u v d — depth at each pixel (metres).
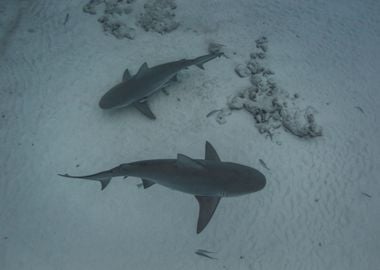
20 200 7.94
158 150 8.73
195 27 11.46
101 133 8.88
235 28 11.58
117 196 8.05
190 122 9.19
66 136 8.81
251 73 10.31
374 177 8.87
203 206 5.38
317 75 10.64
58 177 8.25
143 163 5.45
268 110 9.30
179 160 5.10
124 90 8.27
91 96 9.54
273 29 11.72
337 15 12.42
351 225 8.20
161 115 9.23
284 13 12.23
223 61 10.55
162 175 5.36
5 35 10.88
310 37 11.66
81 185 8.16
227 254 7.68
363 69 10.95
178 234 7.79
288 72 10.59
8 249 7.42
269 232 7.98
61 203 7.95
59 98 9.47
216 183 5.18
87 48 10.66
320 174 8.77
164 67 8.50
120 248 7.58
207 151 6.12
